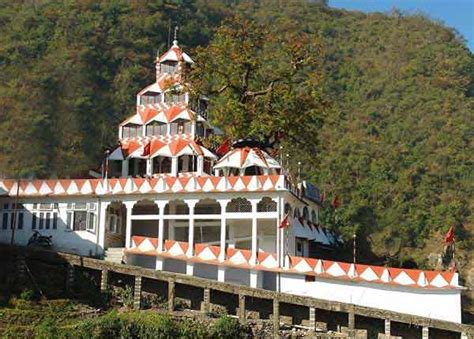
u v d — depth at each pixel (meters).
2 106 105.56
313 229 69.75
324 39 162.00
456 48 151.50
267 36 70.06
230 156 66.06
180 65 72.44
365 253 87.88
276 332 51.94
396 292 55.91
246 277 59.75
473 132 123.12
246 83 68.50
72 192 65.75
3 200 66.94
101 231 64.75
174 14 145.75
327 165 109.00
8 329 48.31
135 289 55.09
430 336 52.88
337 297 57.12
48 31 127.06
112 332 48.38
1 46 121.06
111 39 129.50
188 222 65.94
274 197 61.34
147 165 70.50
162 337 48.53
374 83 141.12
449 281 55.09
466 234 101.38
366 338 52.09
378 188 105.56
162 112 73.50
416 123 126.44
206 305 54.44
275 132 68.19
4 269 56.50
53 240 65.25
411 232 100.38
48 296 54.28
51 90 113.44
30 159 98.50
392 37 159.12
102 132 112.19
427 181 109.50
